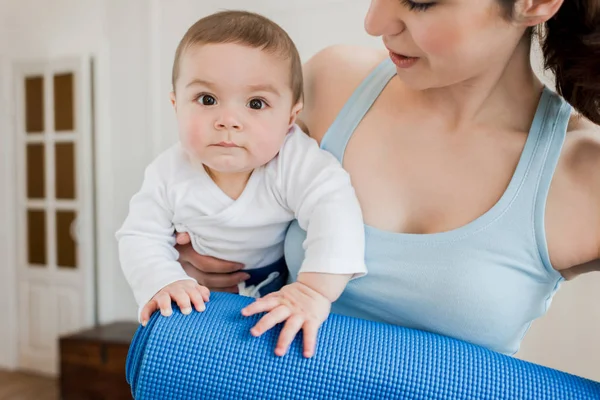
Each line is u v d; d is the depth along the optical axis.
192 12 2.77
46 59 3.29
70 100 3.38
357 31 2.29
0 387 3.28
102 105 3.07
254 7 2.53
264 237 0.92
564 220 0.79
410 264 0.81
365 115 0.92
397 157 0.87
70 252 3.48
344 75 0.98
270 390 0.70
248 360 0.71
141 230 0.90
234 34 0.82
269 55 0.83
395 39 0.74
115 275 3.20
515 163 0.82
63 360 2.86
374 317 0.87
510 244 0.79
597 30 0.75
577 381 0.75
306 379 0.70
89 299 3.25
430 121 0.87
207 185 0.89
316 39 2.38
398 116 0.89
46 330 3.51
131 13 2.94
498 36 0.72
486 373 0.72
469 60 0.72
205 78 0.81
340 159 0.90
